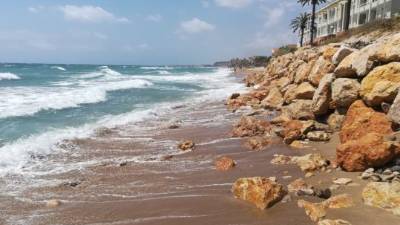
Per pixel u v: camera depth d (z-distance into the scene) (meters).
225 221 7.45
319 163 10.05
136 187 9.77
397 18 29.61
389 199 7.23
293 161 10.80
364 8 51.78
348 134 11.00
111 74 68.44
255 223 7.25
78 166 11.64
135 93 31.53
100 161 12.14
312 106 14.50
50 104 22.08
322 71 16.30
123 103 25.12
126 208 8.45
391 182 8.11
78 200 9.04
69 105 22.48
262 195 8.02
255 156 11.91
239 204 8.16
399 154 8.93
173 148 13.68
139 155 12.84
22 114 18.58
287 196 8.20
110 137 15.42
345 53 15.45
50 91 29.34
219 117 19.83
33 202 8.97
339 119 13.30
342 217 6.99
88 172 11.09
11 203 8.91
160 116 20.59
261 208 7.82
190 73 85.69
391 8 43.66
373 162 9.00
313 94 16.36
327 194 8.14
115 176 10.70
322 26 73.12
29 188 9.84
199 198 8.73
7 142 13.66
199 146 13.73
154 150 13.45
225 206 8.14
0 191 9.62
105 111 21.38
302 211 7.54
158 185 9.84
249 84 39.72
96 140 14.87
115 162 12.02
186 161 11.95
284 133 13.63
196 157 12.34
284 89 20.19
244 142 13.91
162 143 14.42
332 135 12.98
